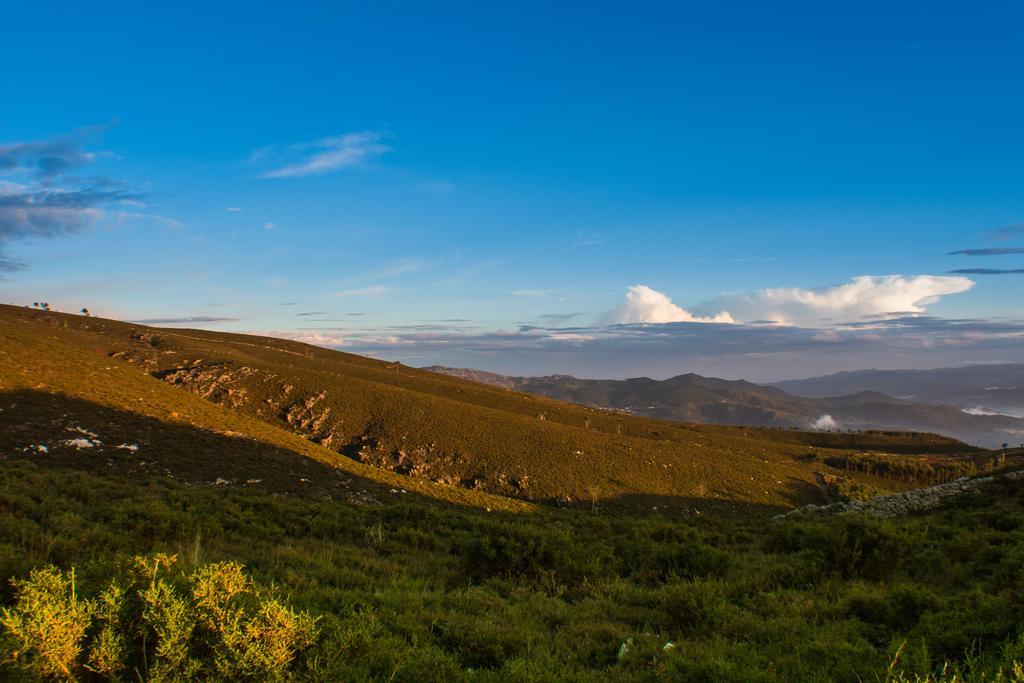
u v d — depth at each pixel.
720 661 6.32
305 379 126.75
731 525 32.19
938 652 6.68
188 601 5.91
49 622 4.82
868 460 159.50
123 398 57.81
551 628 8.99
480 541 13.22
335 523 19.12
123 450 43.03
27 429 42.22
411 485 58.03
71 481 22.44
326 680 5.30
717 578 13.48
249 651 5.14
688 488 105.38
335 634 6.20
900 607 8.90
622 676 6.48
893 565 13.12
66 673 4.76
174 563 7.93
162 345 153.62
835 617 9.09
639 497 96.50
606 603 10.62
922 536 16.28
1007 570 10.82
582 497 93.44
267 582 9.45
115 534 11.40
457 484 94.81
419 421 113.94
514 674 5.94
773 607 9.95
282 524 18.66
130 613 5.81
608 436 130.25
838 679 6.15
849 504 36.16
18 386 50.44
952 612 7.73
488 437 111.50
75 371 62.56
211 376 119.81
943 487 33.44
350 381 132.62
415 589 10.23
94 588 6.47
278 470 48.56
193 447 48.69
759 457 160.88
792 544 18.22
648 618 9.66
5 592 6.39
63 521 11.66
